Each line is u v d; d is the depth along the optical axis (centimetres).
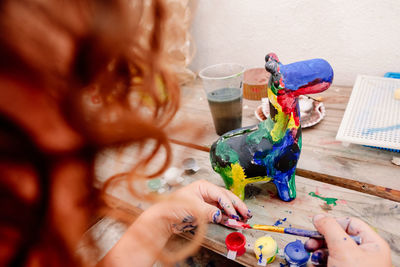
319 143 69
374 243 35
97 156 29
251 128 54
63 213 28
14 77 20
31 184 24
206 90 71
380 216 49
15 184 24
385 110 69
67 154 25
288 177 53
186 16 90
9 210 24
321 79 44
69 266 29
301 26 90
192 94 102
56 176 25
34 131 22
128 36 25
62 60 21
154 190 63
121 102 29
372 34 81
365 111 70
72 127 24
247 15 97
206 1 102
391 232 46
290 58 98
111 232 58
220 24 105
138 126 32
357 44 85
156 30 33
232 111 71
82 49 22
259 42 100
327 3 83
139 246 50
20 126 21
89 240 51
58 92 22
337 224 38
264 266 45
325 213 52
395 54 81
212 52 113
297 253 43
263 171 52
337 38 87
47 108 22
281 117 47
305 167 63
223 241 50
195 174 67
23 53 19
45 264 28
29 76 20
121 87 29
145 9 32
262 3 92
